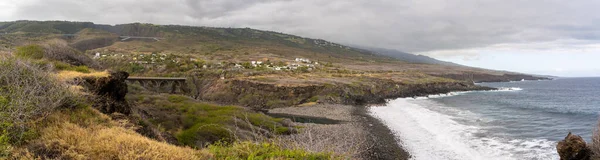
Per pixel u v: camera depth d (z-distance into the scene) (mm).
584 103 55312
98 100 12180
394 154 20625
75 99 10133
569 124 30234
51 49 21750
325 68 119875
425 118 36062
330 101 56031
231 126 22641
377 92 71438
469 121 33219
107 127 9508
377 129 29766
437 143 23234
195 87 72500
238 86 66625
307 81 70000
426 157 19891
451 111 43031
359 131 28438
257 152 7902
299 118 40312
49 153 6742
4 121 6762
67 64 19078
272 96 59781
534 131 26812
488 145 22016
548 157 18438
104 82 13852
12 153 6285
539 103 55094
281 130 24562
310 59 171750
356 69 131000
